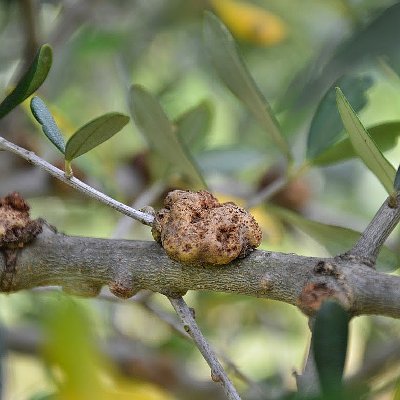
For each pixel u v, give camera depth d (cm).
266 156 53
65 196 52
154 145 44
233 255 35
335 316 33
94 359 39
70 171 36
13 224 36
